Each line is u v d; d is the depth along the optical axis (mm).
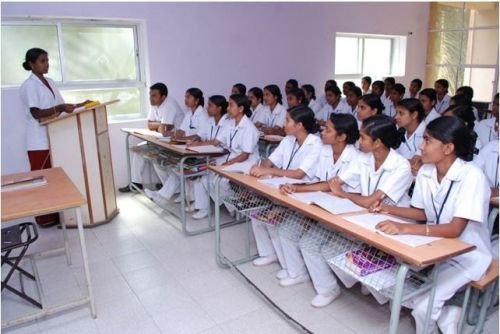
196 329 2047
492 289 1999
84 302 2125
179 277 2566
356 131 2244
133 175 4367
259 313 2176
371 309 2188
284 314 2082
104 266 2723
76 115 3170
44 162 3410
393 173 1974
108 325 2090
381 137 1954
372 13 6098
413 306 1703
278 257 2553
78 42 4102
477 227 1745
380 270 1643
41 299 2234
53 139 3172
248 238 2859
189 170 3258
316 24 5582
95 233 3291
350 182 2150
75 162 3260
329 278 2191
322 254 1960
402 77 6766
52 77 4027
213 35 4746
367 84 5660
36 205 1896
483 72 6613
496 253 1895
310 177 2459
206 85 4820
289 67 5469
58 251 2676
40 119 3277
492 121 3184
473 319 2012
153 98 4176
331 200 1938
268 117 4586
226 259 2678
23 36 3830
